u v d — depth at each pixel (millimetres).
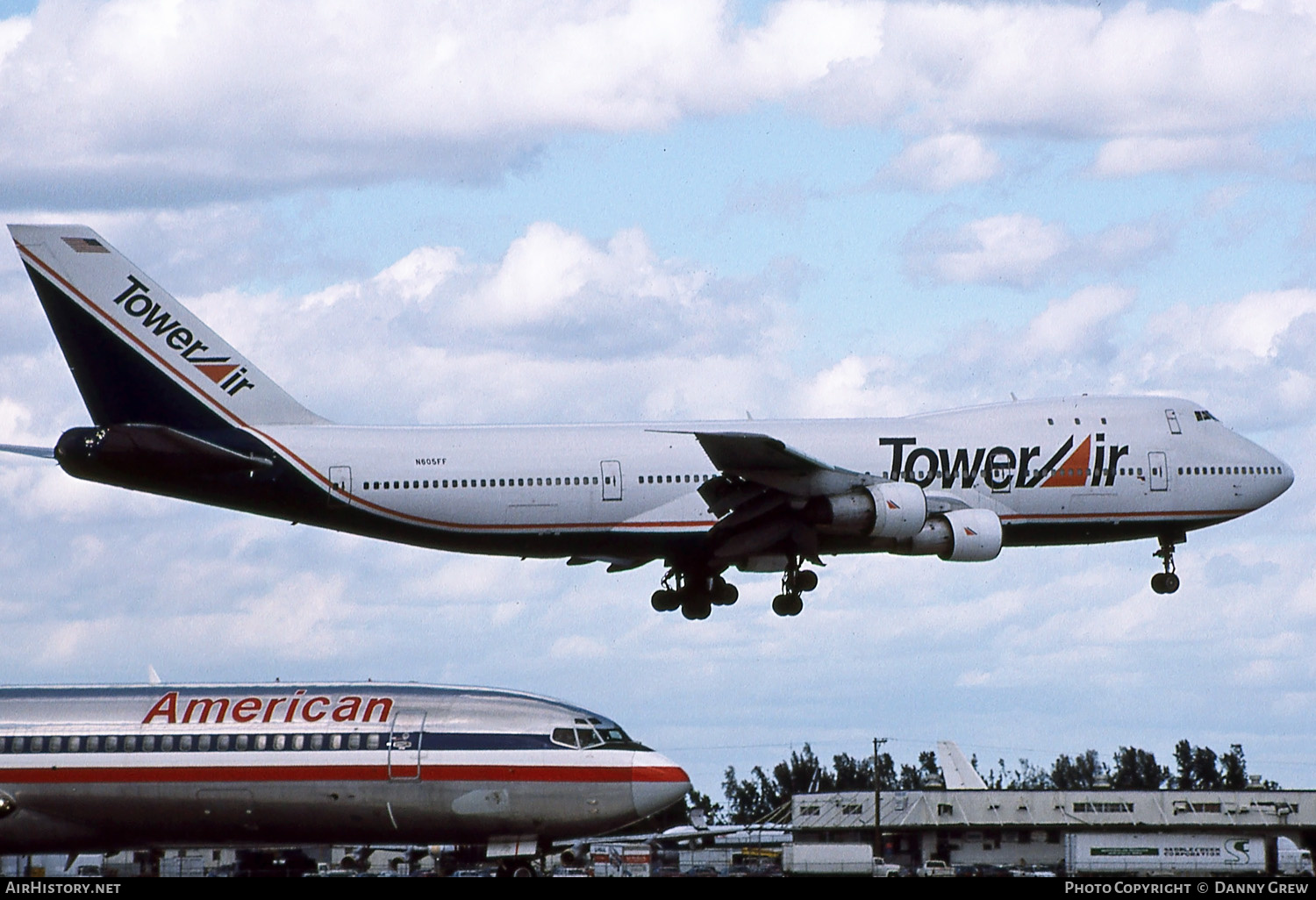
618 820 166875
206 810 167875
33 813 168875
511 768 165750
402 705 169500
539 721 168375
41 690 174000
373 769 166000
